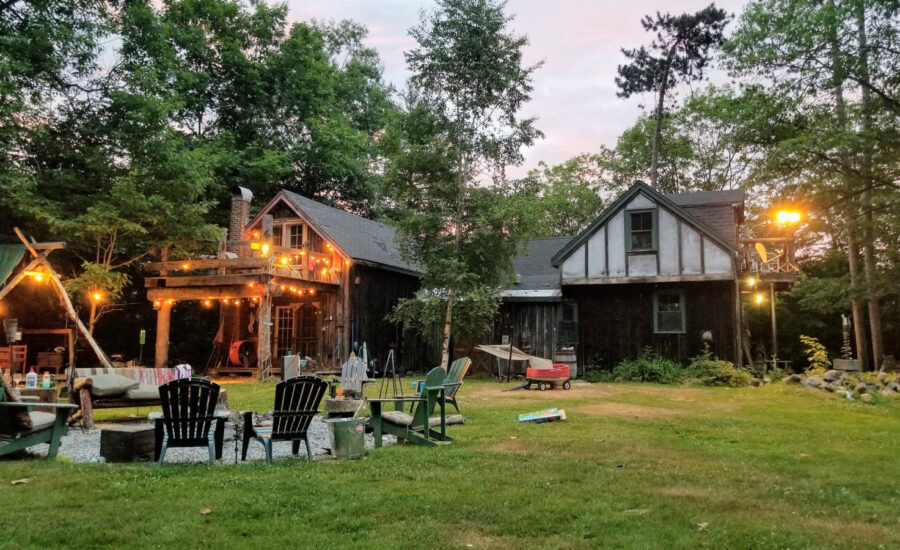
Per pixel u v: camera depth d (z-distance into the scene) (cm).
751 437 695
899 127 1587
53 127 1786
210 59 2519
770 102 1705
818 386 1364
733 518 375
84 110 1848
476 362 1975
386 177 1658
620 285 1819
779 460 562
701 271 1680
